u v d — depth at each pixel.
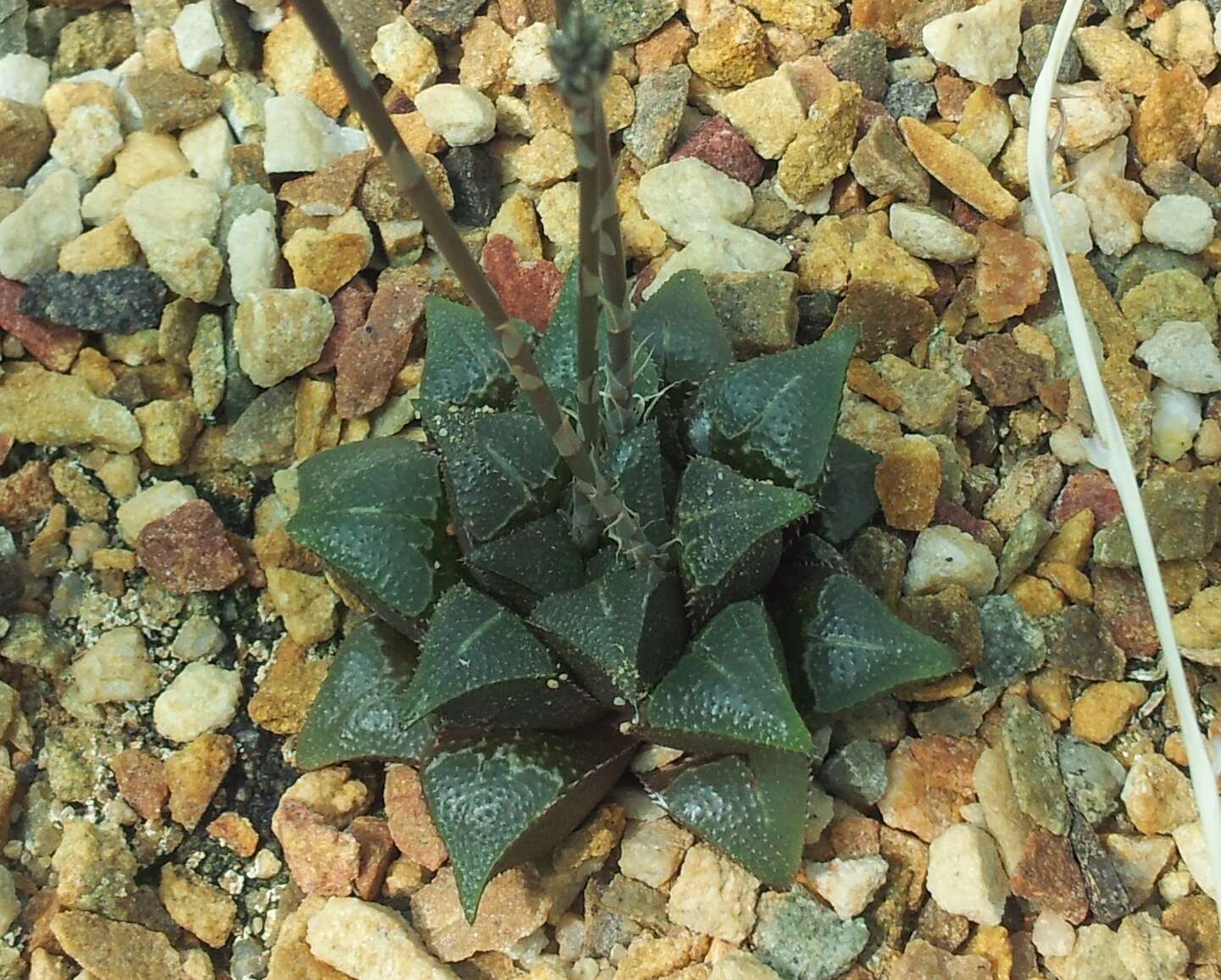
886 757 0.24
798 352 0.23
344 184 0.28
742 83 0.30
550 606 0.22
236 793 0.25
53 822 0.25
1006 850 0.23
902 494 0.25
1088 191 0.28
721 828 0.22
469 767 0.22
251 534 0.27
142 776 0.25
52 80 0.31
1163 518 0.25
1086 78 0.30
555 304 0.27
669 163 0.29
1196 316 0.27
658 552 0.22
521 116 0.30
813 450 0.23
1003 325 0.28
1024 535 0.26
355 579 0.23
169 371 0.28
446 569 0.23
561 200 0.29
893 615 0.22
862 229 0.28
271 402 0.28
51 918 0.24
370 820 0.25
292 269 0.28
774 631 0.22
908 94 0.29
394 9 0.31
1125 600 0.25
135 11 0.31
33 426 0.27
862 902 0.23
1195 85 0.29
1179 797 0.24
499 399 0.24
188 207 0.28
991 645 0.25
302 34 0.30
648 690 0.22
